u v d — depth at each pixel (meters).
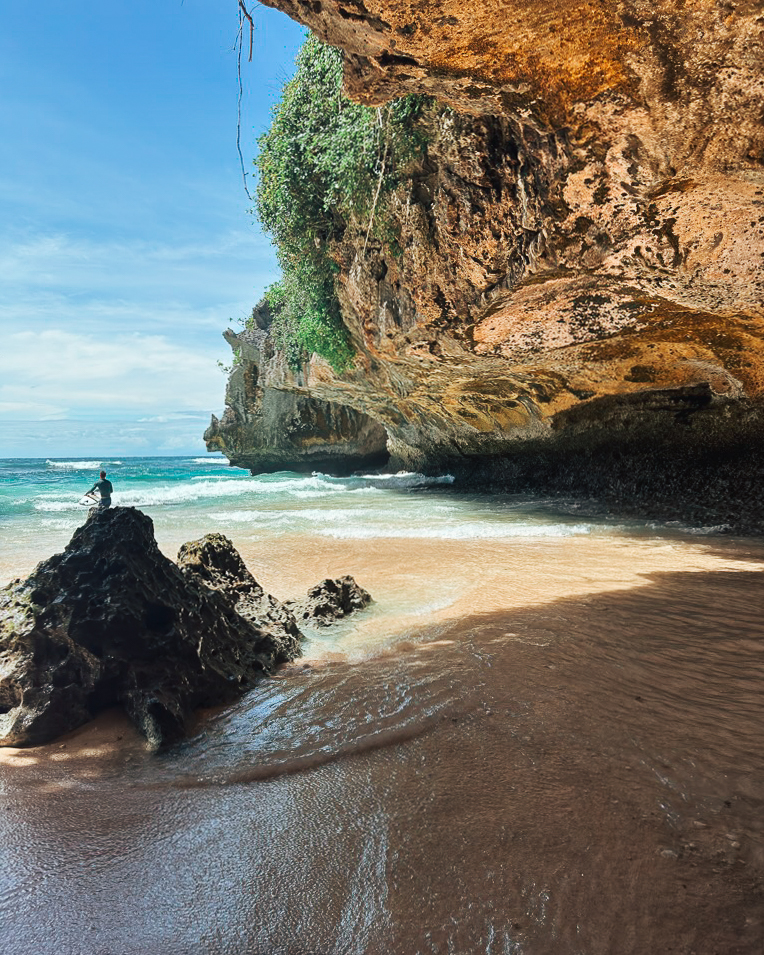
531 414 14.36
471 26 4.05
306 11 4.29
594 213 5.70
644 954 1.47
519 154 6.04
